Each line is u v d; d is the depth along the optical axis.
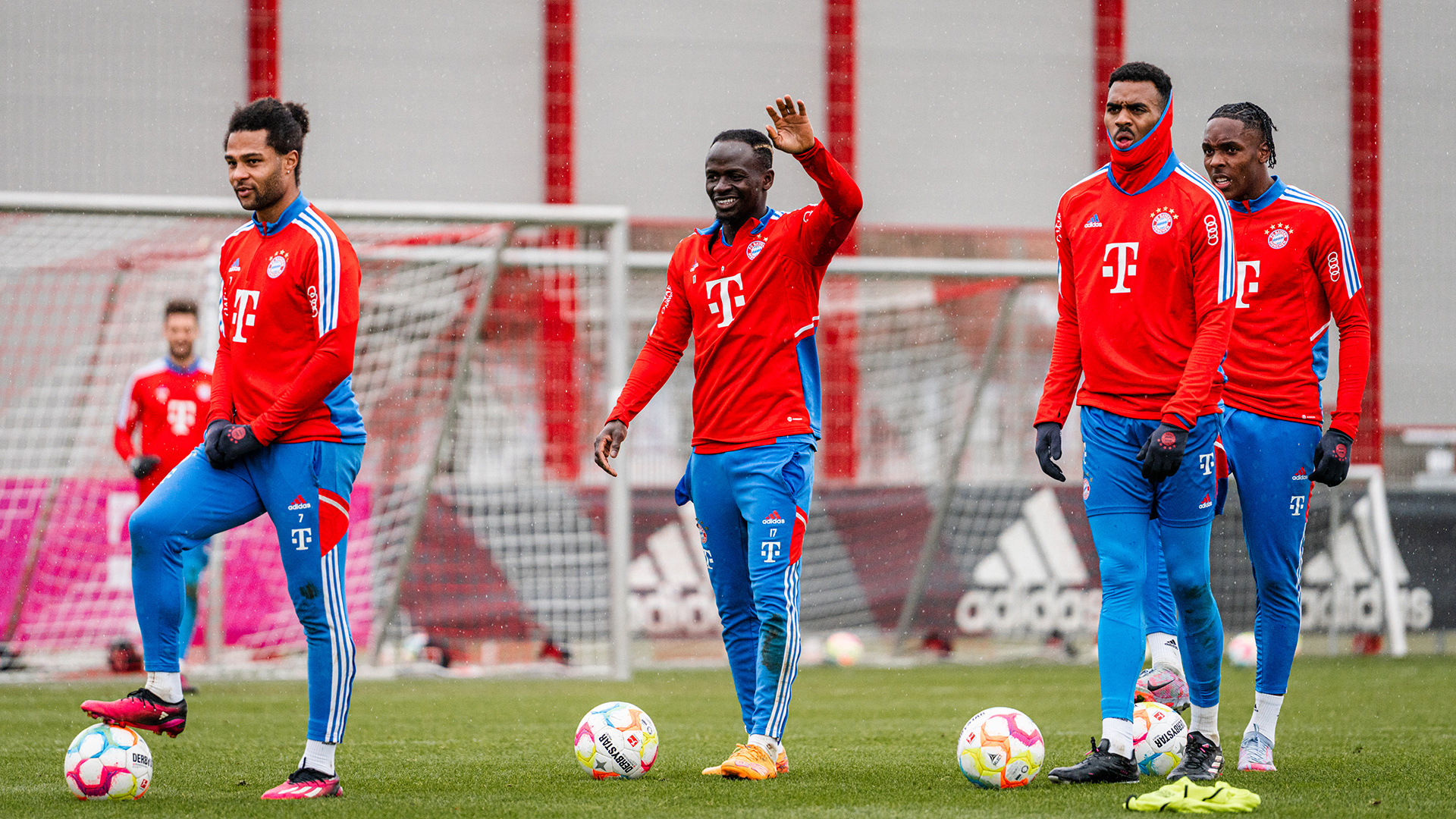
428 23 44.28
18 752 17.09
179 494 12.75
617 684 30.03
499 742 18.62
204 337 32.44
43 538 31.67
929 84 47.47
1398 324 45.06
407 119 44.03
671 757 16.67
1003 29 47.84
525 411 35.81
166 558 12.78
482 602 34.28
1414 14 46.66
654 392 15.48
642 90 45.88
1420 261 45.56
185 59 42.19
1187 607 13.66
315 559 12.68
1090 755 13.73
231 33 42.66
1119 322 13.48
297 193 13.06
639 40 45.88
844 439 39.62
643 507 36.47
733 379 14.62
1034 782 13.64
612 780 14.20
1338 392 15.35
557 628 34.84
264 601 32.09
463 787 13.66
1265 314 15.22
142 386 26.50
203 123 42.31
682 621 36.25
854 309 39.69
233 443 12.44
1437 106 46.44
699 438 15.01
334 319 12.60
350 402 13.10
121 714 12.75
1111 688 13.46
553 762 16.12
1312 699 25.16
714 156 14.54
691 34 46.28
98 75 41.34
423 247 32.44
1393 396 44.72
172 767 15.64
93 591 31.78
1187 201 13.31
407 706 24.44
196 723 21.14
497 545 34.56
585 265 35.94
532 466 35.91
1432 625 39.62
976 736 13.31
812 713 23.38
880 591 37.34
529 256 33.81
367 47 43.75
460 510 34.41
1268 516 14.99
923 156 47.34
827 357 39.66
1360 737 18.84
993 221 47.75
